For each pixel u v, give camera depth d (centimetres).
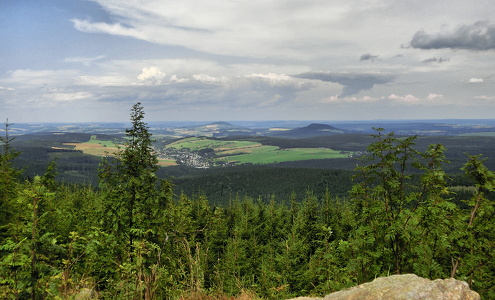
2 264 608
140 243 683
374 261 862
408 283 510
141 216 1254
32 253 654
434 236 852
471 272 806
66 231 1432
